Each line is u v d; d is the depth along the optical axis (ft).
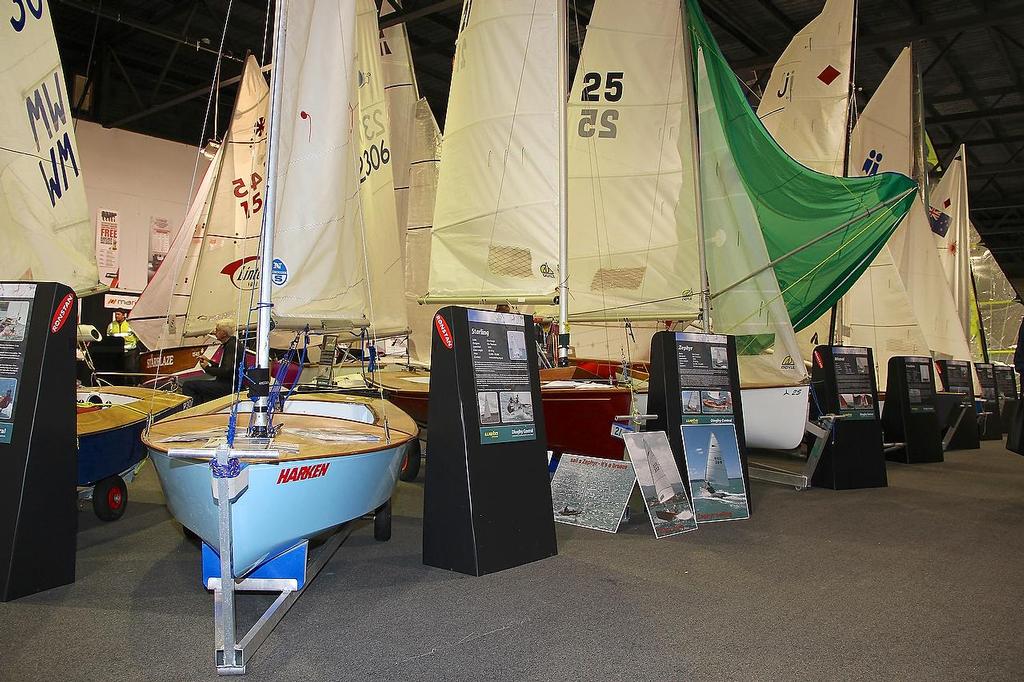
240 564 8.62
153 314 31.58
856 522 14.03
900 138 31.01
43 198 14.43
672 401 14.07
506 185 17.71
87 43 42.09
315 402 13.61
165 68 39.42
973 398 28.43
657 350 14.40
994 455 25.75
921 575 10.61
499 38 17.89
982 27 36.65
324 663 7.51
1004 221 81.30
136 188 42.27
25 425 9.46
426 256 26.71
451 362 10.86
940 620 8.80
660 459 13.38
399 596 9.56
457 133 18.40
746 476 14.58
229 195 27.91
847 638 8.23
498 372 11.34
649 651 7.84
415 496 16.57
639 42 19.36
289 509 8.80
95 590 9.71
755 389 17.99
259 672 7.29
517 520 11.10
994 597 9.65
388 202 23.90
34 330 9.64
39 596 9.43
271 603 9.41
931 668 7.48
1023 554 11.79
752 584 10.14
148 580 10.16
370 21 23.84
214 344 29.30
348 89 12.30
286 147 11.43
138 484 17.53
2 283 9.86
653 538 12.65
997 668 7.48
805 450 23.15
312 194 11.75
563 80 17.44
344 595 9.60
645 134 19.29
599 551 11.80
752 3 37.37
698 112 19.08
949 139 57.67
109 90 42.22
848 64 24.93
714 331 18.74
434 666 7.45
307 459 8.80
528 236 17.53
